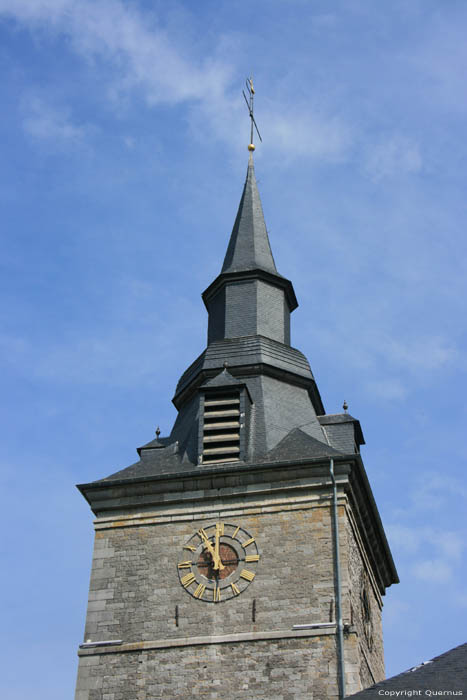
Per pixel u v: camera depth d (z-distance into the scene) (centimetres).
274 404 4206
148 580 3772
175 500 3909
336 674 3462
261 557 3731
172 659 3594
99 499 3984
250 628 3600
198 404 4194
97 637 3697
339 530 3738
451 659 3027
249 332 4456
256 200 5022
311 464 3853
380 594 4344
